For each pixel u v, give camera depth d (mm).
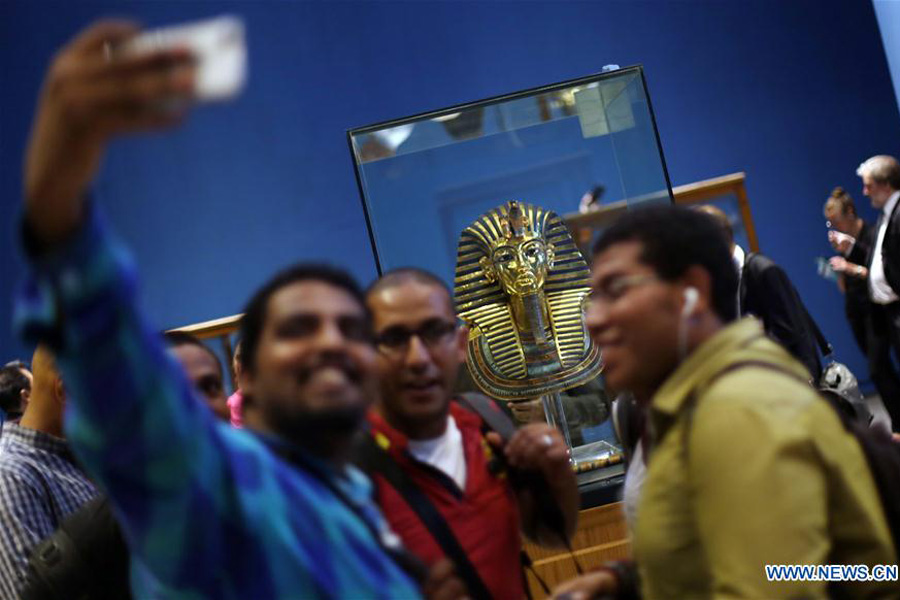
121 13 8469
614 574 1821
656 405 1531
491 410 2186
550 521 2082
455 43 8625
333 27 8586
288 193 8570
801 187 8758
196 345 2275
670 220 1631
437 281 2051
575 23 8656
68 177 854
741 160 8750
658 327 1595
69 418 1013
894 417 6211
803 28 8742
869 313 6215
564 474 2031
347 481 1350
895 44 6199
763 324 4488
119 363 959
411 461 1947
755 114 8750
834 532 1442
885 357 6188
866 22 8750
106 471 1021
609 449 3717
